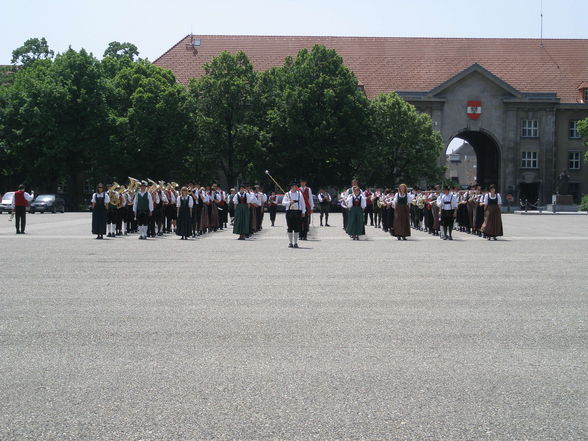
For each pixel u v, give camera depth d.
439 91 81.69
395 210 27.94
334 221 48.41
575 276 14.63
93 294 11.76
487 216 27.84
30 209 62.53
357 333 8.61
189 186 31.69
